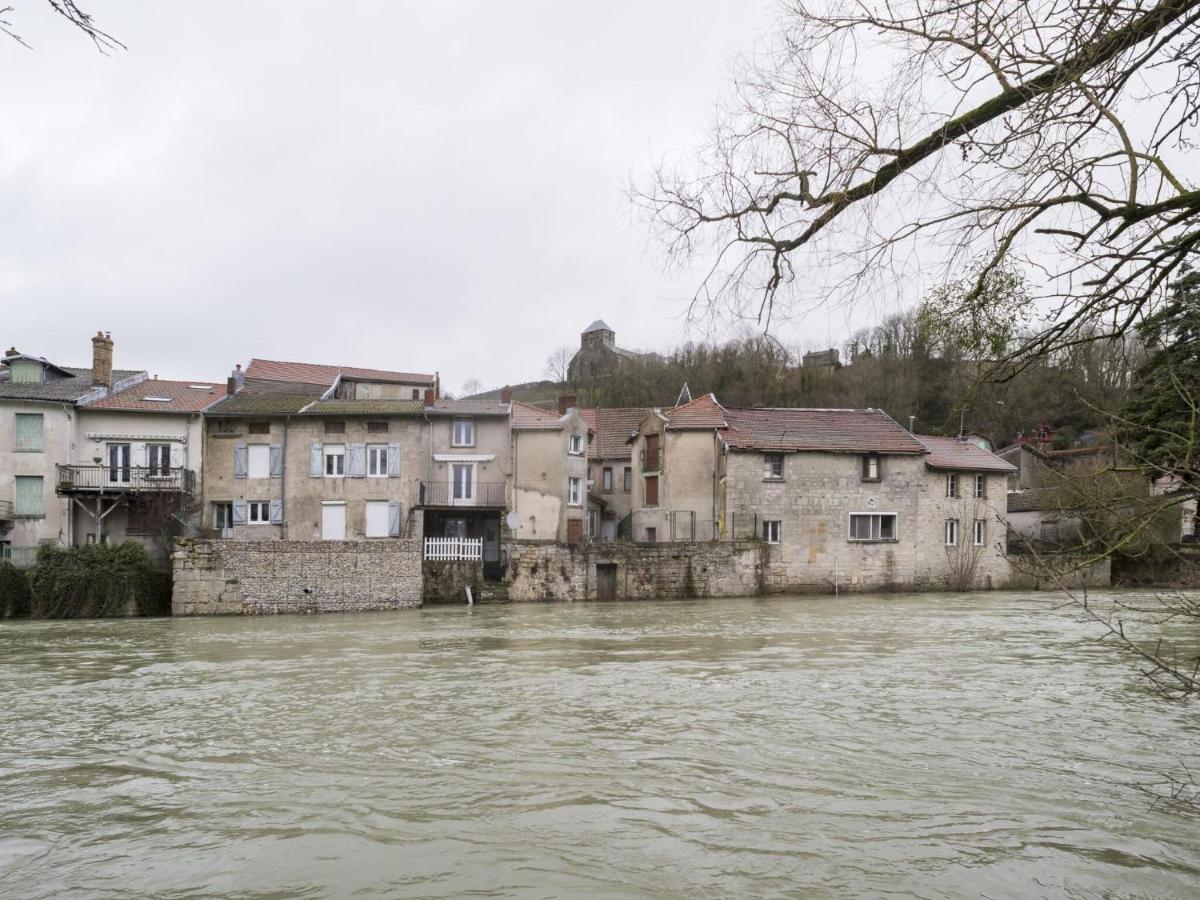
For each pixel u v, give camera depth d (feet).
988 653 64.28
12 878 22.54
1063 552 18.88
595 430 188.85
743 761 32.94
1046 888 21.12
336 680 54.19
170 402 135.74
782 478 142.10
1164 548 18.52
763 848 23.90
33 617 106.01
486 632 84.07
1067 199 16.40
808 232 18.70
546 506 141.38
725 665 58.59
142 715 43.65
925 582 146.51
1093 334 18.11
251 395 146.72
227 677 56.44
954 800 27.99
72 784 31.07
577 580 129.18
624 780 30.53
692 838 24.73
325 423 136.36
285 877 22.38
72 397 128.98
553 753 34.42
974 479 151.33
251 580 110.52
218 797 29.25
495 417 138.82
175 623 99.35
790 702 44.73
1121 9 14.39
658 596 132.26
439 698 46.96
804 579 140.77
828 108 18.13
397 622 97.19
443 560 124.67
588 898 20.76
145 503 125.39
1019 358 18.86
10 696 49.96
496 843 24.53
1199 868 22.34
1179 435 16.99
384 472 136.36
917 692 47.55
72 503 126.82
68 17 15.85
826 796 28.53
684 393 187.62
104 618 106.42
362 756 34.40
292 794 29.43
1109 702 44.52
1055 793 28.71
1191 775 30.78
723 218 19.93
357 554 114.11
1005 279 17.71
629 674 54.85
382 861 23.35
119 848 24.59
